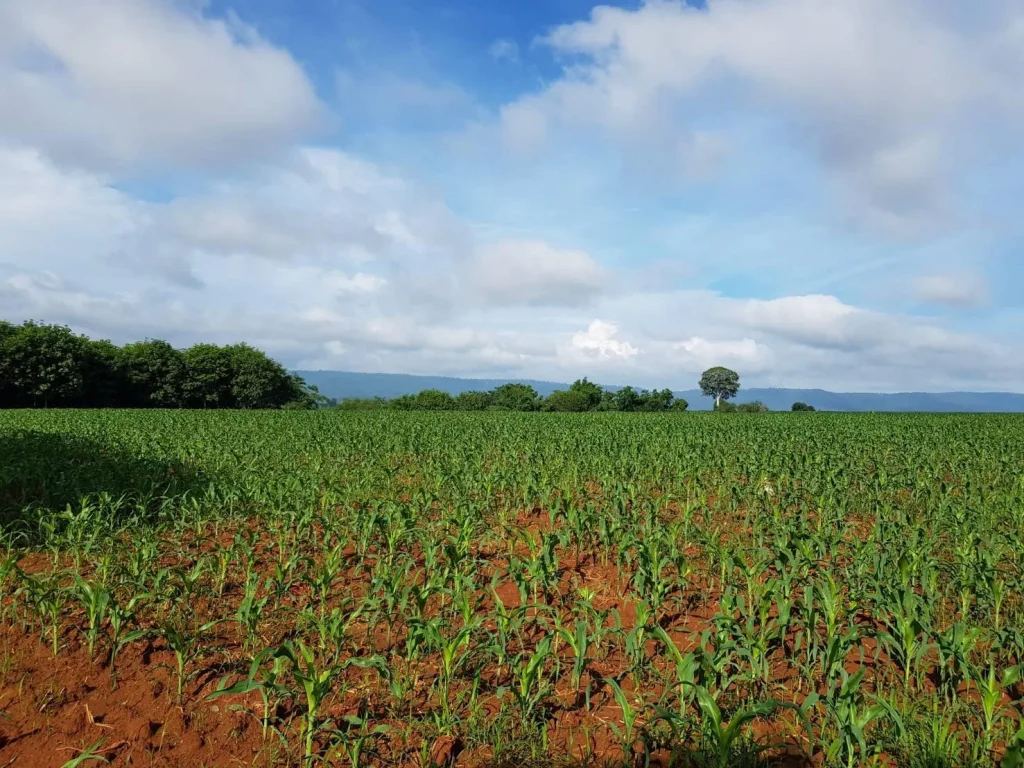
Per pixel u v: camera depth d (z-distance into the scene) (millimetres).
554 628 6367
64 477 13836
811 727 5035
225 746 5188
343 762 4977
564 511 11320
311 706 4957
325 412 52938
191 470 16531
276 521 10977
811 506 12891
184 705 5707
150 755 5031
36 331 60625
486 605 8023
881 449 22469
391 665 6461
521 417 46906
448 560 8336
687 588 8531
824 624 7105
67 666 6270
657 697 5859
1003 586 7531
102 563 8070
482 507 12484
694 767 4957
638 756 5090
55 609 6410
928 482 14664
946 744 4887
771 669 6398
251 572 7984
